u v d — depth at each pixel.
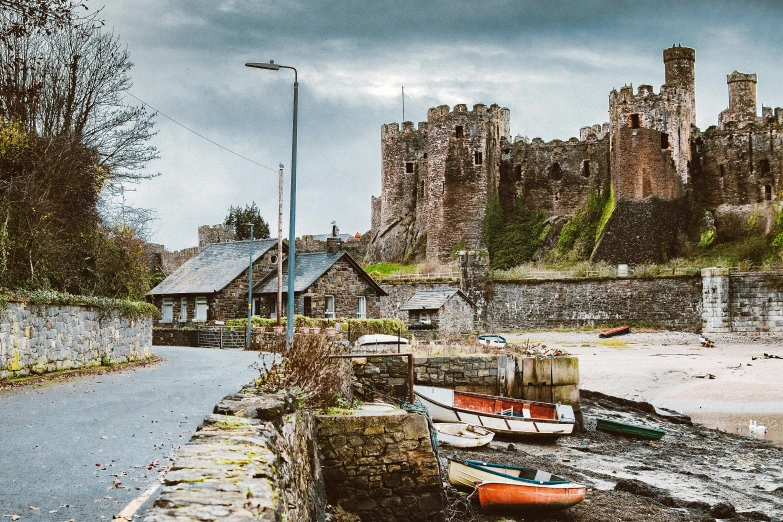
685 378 40.53
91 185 25.97
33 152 23.73
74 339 20.56
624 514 17.00
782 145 68.94
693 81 73.12
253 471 6.40
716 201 70.75
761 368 42.16
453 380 27.06
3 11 23.66
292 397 11.05
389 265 72.94
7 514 7.04
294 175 25.00
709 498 19.38
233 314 45.38
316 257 45.59
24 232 22.08
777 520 17.55
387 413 13.66
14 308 17.44
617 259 66.25
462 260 59.59
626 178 67.31
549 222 72.81
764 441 27.36
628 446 25.67
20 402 14.02
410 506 13.14
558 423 24.23
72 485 8.12
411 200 79.50
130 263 28.83
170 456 9.49
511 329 59.44
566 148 74.25
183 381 17.92
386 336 30.56
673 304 56.91
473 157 72.62
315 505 11.45
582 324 58.50
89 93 26.97
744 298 55.00
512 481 16.34
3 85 24.38
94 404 13.83
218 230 74.31
